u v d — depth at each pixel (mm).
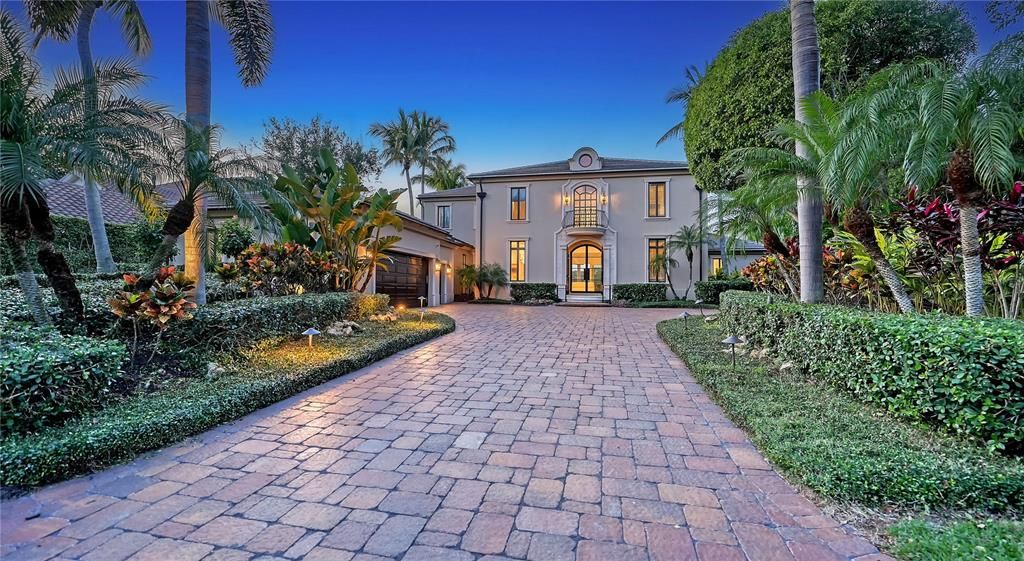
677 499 2240
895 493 2092
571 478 2482
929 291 5148
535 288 18266
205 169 4711
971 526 1858
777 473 2523
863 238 4434
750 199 5902
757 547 1835
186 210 4664
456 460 2723
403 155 27125
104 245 9773
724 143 8750
